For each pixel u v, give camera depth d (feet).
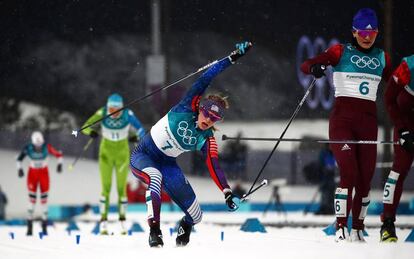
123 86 417.28
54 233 135.33
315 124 414.82
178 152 83.15
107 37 442.09
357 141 85.92
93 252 77.00
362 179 90.33
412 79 86.79
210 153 81.56
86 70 424.87
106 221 130.72
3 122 377.09
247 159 306.76
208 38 457.27
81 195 250.57
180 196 83.15
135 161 83.41
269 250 76.38
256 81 452.35
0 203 201.26
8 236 118.21
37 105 401.90
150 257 70.44
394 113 88.48
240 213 212.84
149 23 444.96
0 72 405.18
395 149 90.02
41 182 146.10
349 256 69.67
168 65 258.78
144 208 211.61
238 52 81.87
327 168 191.42
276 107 438.81
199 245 85.35
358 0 416.05
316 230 123.03
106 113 132.98
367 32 88.58
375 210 195.21
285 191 200.85
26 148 148.87
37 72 414.41
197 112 81.20
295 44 451.53
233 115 431.84
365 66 89.35
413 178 287.28
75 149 304.50
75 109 406.21
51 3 428.15
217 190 264.31
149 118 385.09
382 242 87.61
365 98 89.30
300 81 405.80
